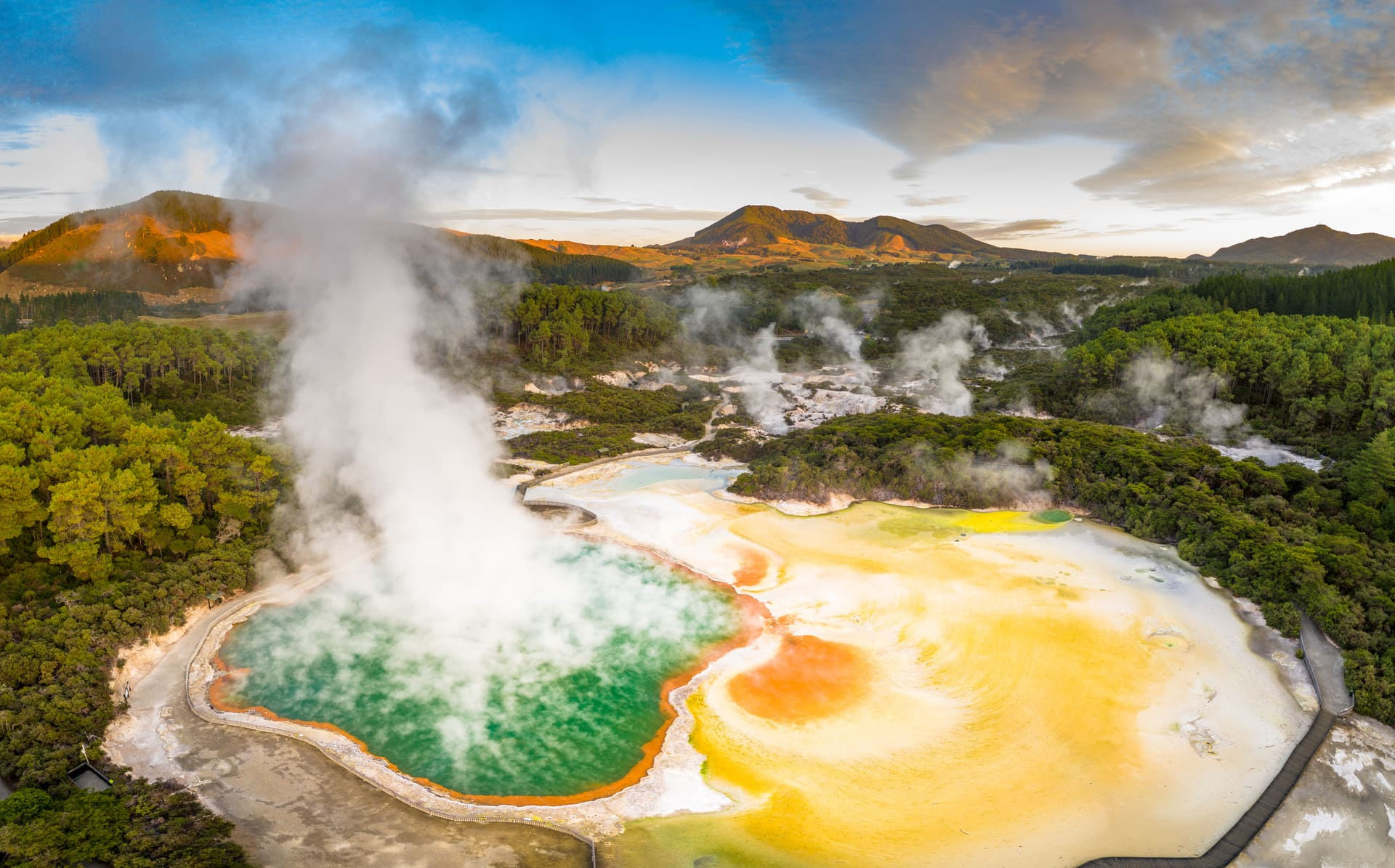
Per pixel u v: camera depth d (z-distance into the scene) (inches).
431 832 2389.3
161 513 3818.9
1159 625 3558.1
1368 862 2263.8
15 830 2126.0
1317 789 2532.0
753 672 3312.0
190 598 3558.1
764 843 2378.2
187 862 2148.1
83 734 2682.1
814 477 5369.1
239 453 4384.8
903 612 3779.5
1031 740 2837.1
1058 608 3754.9
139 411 5378.9
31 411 4052.7
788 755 2787.9
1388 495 4313.5
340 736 2837.1
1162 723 2898.6
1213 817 2439.7
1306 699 2989.7
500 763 2738.7
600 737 2898.6
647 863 2289.6
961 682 3208.7
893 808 2524.6
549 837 2381.9
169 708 2957.7
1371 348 6028.5
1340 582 3565.5
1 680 2797.7
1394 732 2800.2
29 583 3388.3
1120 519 4798.2
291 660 3368.6
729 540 4692.4
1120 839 2364.7
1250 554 3907.5
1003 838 2385.6
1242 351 6441.9
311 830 2368.4
